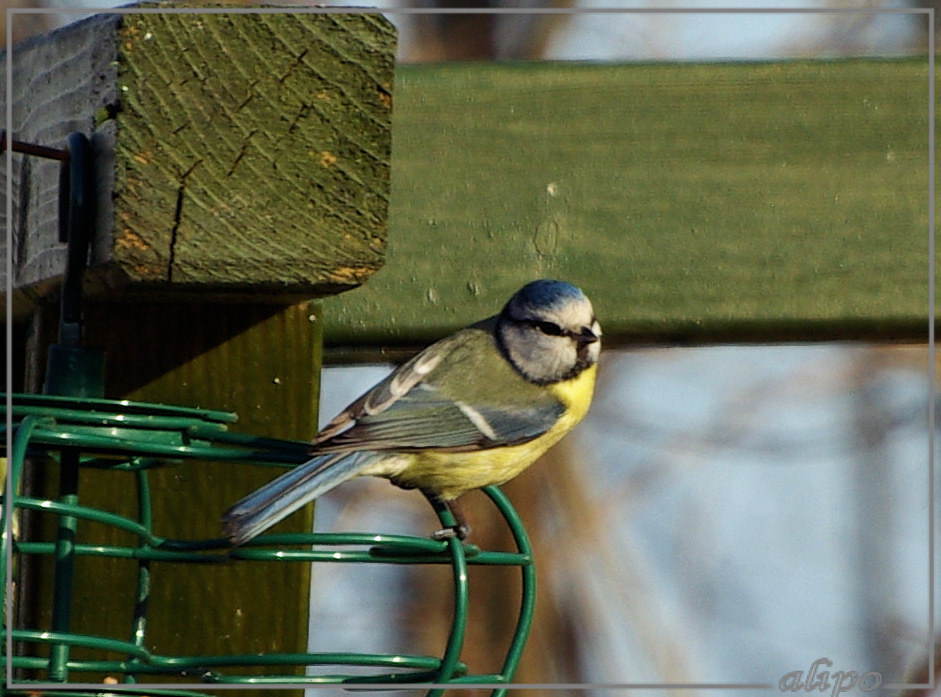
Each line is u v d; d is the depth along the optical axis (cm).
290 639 936
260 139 843
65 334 833
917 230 984
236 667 920
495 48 1605
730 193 987
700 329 977
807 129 994
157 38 830
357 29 859
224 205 837
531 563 889
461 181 985
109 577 923
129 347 923
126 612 924
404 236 978
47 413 784
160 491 936
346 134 856
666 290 978
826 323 975
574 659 1566
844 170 985
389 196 867
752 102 996
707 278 976
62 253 879
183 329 931
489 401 1022
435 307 974
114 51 829
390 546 810
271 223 844
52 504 776
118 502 932
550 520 1597
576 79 1000
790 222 988
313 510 961
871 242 979
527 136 988
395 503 1584
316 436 896
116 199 820
